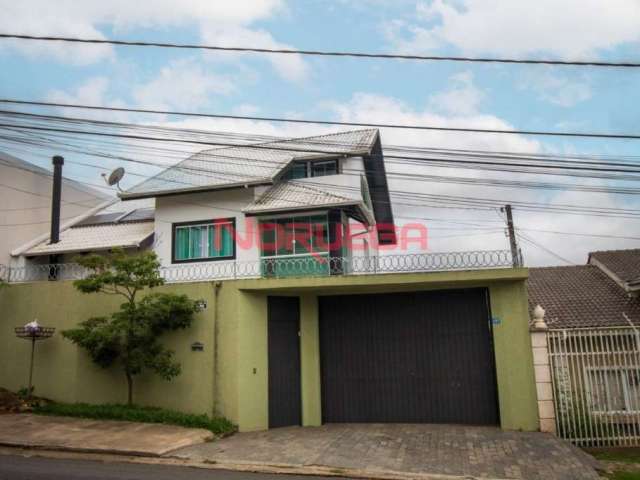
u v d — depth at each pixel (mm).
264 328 13312
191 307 12883
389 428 12484
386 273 12664
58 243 20109
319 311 14016
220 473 8828
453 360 13141
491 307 12875
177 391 13023
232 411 12422
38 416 12641
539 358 12094
